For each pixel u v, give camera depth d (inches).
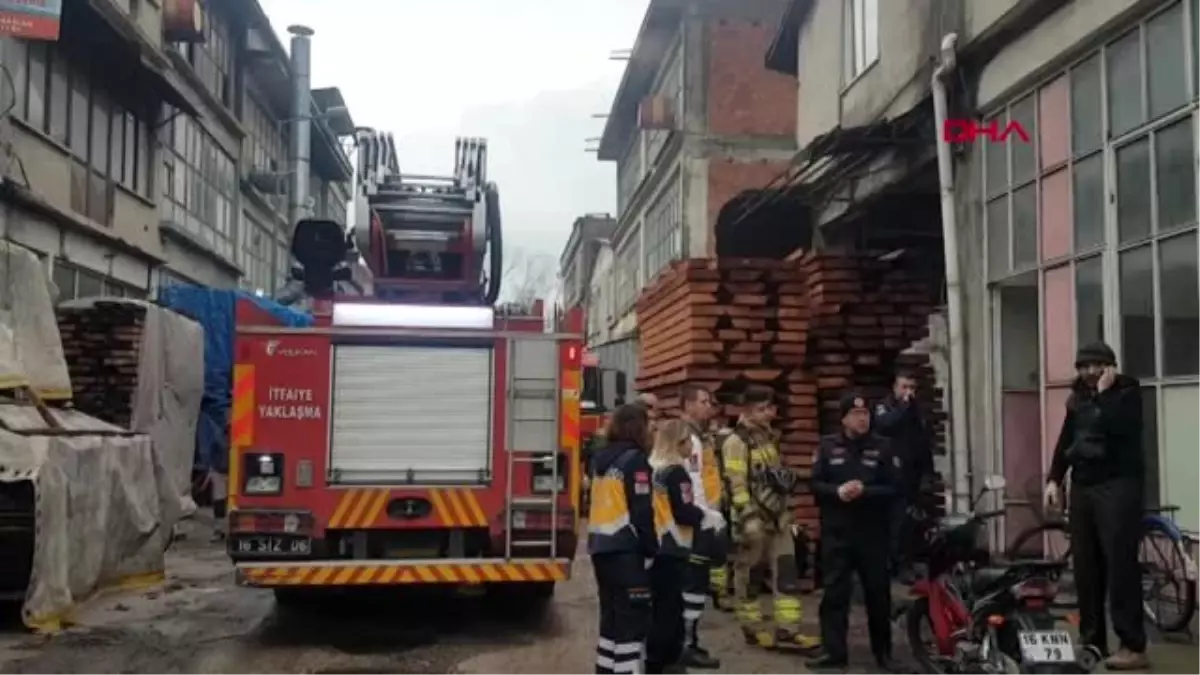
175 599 378.0
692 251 954.7
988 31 398.0
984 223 410.6
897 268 427.5
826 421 407.5
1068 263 356.2
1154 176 312.2
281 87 1261.1
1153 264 312.2
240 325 307.7
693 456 295.6
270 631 323.6
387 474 312.5
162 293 717.3
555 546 315.3
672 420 263.4
